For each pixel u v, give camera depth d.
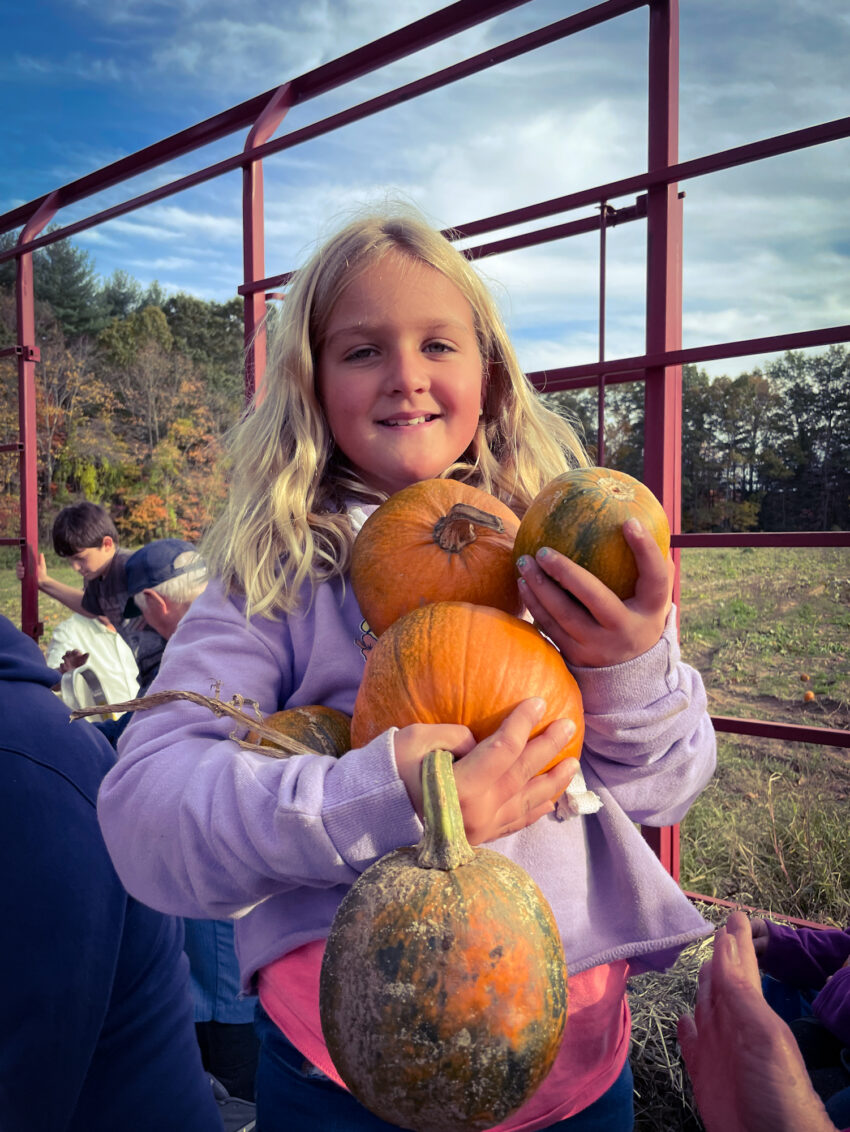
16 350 4.27
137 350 30.77
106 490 28.23
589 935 1.05
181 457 29.56
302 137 2.83
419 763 0.76
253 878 0.87
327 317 1.27
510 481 1.45
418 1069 0.61
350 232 1.29
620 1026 1.09
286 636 1.22
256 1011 1.19
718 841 3.37
